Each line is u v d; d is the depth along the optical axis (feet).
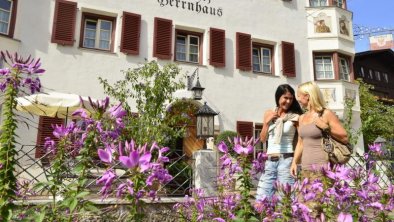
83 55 36.52
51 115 28.48
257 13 47.52
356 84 49.67
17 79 8.34
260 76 45.34
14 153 8.04
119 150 5.86
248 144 7.91
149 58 39.70
